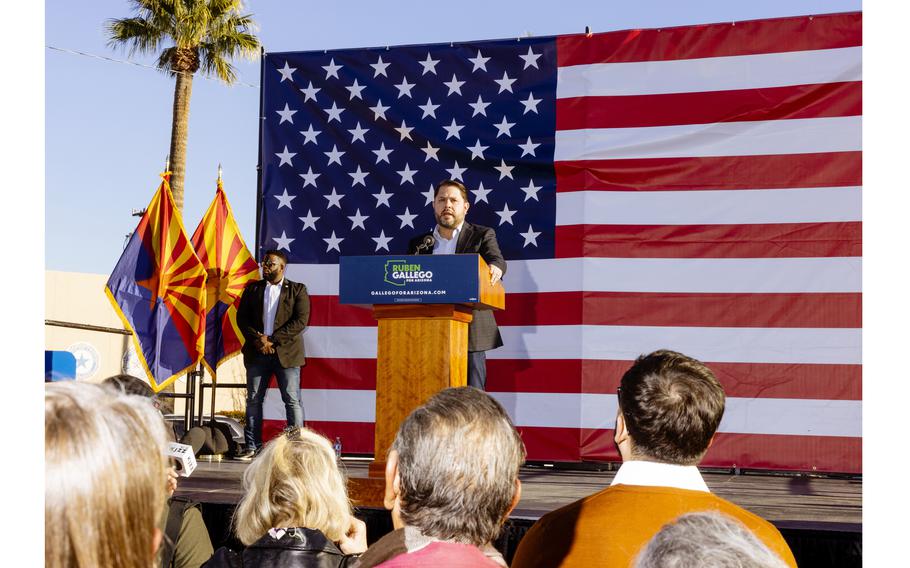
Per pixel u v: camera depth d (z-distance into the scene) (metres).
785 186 6.43
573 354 6.60
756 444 6.32
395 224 7.04
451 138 6.99
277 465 1.97
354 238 7.09
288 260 7.15
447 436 1.37
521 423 6.63
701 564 0.76
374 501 3.78
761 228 6.45
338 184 7.15
